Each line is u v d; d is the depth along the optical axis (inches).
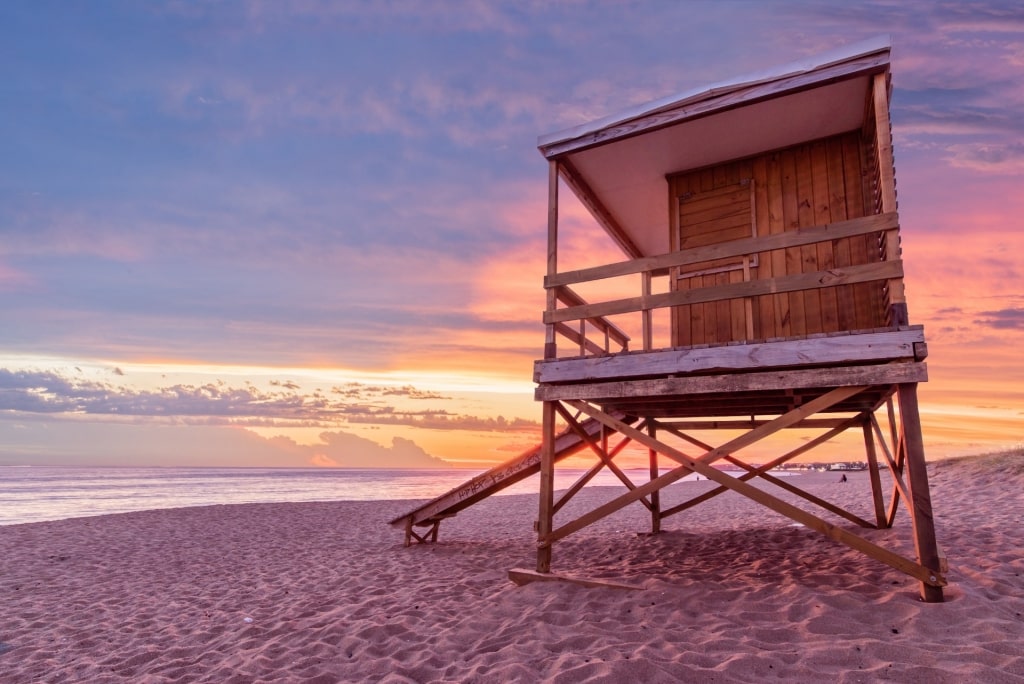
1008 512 359.6
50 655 189.0
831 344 188.1
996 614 151.5
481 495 377.4
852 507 487.5
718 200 283.3
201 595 277.7
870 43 197.5
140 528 571.2
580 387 231.6
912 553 245.8
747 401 267.6
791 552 277.3
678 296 217.3
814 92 228.8
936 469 608.7
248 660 166.4
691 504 385.1
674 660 134.4
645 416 335.3
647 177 299.3
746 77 219.6
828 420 329.1
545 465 237.3
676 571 248.7
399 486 1851.6
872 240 245.8
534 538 432.8
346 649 174.7
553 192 258.8
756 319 260.1
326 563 356.8
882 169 190.5
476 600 224.7
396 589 260.2
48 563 386.3
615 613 181.2
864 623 154.6
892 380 178.7
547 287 248.1
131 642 200.4
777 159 273.3
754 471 350.0
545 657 144.1
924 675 117.2
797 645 141.5
